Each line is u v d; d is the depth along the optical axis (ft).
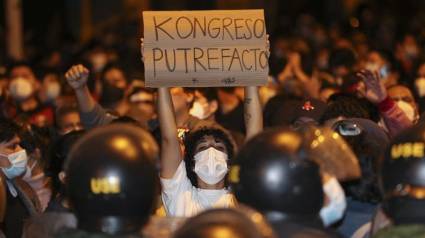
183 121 43.88
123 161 24.34
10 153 38.24
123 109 59.36
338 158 26.45
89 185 24.30
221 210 22.81
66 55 98.94
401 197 24.93
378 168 26.20
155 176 24.80
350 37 111.34
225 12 35.40
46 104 69.21
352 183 29.32
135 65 71.92
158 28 35.01
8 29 101.45
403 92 48.65
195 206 34.94
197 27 35.14
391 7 147.43
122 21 138.10
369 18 119.75
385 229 25.03
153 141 25.13
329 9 160.15
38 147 40.29
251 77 35.22
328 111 39.11
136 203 24.40
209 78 35.14
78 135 33.17
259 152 24.47
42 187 39.91
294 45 98.94
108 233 24.47
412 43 94.22
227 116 56.59
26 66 70.33
